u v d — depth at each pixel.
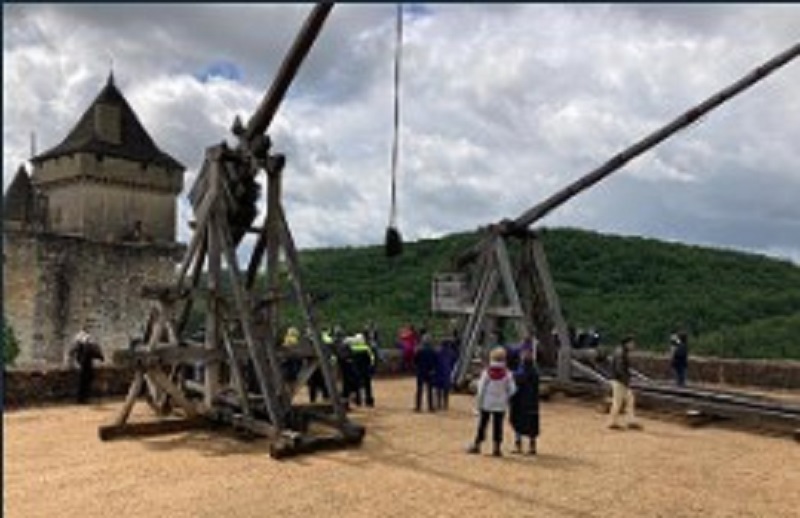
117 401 14.52
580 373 16.17
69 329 40.03
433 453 10.34
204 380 13.10
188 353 12.05
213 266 12.29
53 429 11.84
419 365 14.05
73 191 44.97
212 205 12.33
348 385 14.45
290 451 10.09
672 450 10.88
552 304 16.77
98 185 44.97
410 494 8.20
